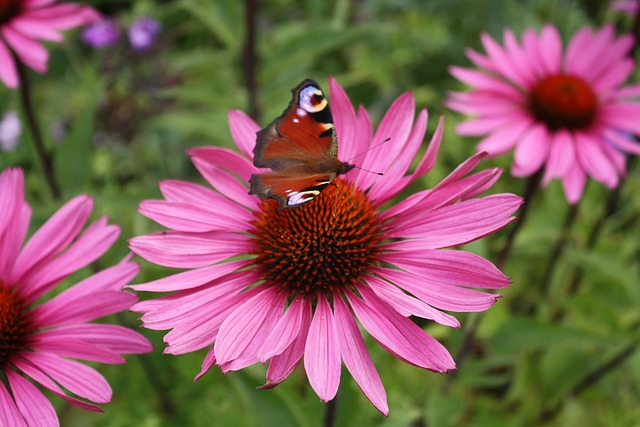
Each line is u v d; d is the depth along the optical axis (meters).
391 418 0.54
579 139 0.58
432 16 0.87
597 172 0.57
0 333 0.46
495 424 0.61
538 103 0.59
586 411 0.63
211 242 0.46
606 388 0.63
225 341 0.43
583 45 0.62
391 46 0.85
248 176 0.47
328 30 0.63
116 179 0.80
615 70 0.61
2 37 0.57
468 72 0.60
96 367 0.58
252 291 0.45
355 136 0.47
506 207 0.44
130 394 0.59
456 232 0.44
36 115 0.60
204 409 0.58
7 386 0.46
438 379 0.60
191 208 0.46
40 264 0.47
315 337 0.44
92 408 0.44
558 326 0.56
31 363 0.46
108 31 0.82
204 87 0.74
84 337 0.46
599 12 0.88
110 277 0.47
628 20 0.81
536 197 0.70
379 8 0.88
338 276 0.45
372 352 0.51
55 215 0.48
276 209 0.46
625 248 0.66
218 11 0.64
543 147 0.58
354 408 0.49
